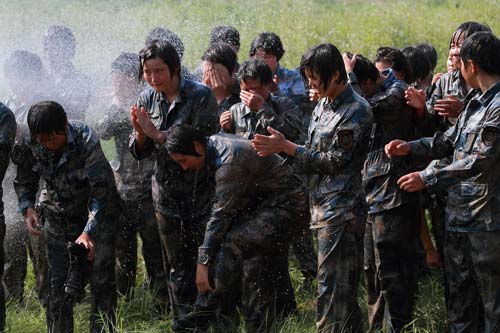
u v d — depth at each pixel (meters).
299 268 6.53
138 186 5.89
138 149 5.25
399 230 5.12
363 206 4.65
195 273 5.34
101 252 5.09
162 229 5.29
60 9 11.84
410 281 5.22
